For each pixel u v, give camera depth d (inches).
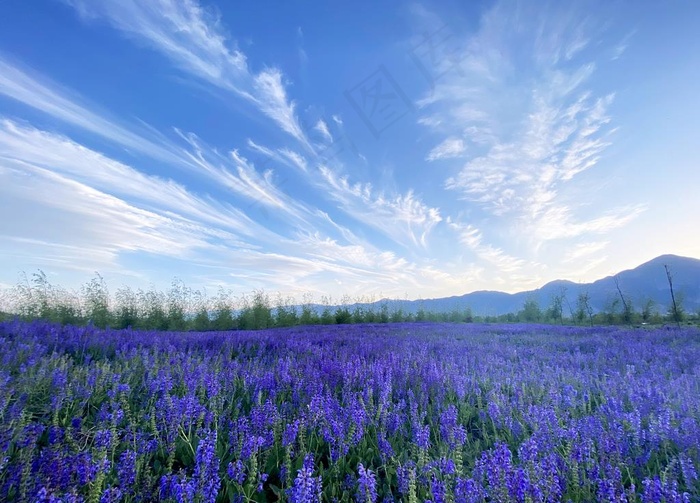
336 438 142.6
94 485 98.0
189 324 843.4
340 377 243.3
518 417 182.7
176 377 226.5
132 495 105.5
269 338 462.9
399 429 165.6
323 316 1065.5
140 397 195.8
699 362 304.5
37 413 167.8
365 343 418.3
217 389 181.9
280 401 199.8
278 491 115.6
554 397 195.9
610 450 133.4
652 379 246.5
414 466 121.3
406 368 255.3
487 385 247.1
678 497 98.0
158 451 138.0
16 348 250.5
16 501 92.7
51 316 633.0
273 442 140.6
